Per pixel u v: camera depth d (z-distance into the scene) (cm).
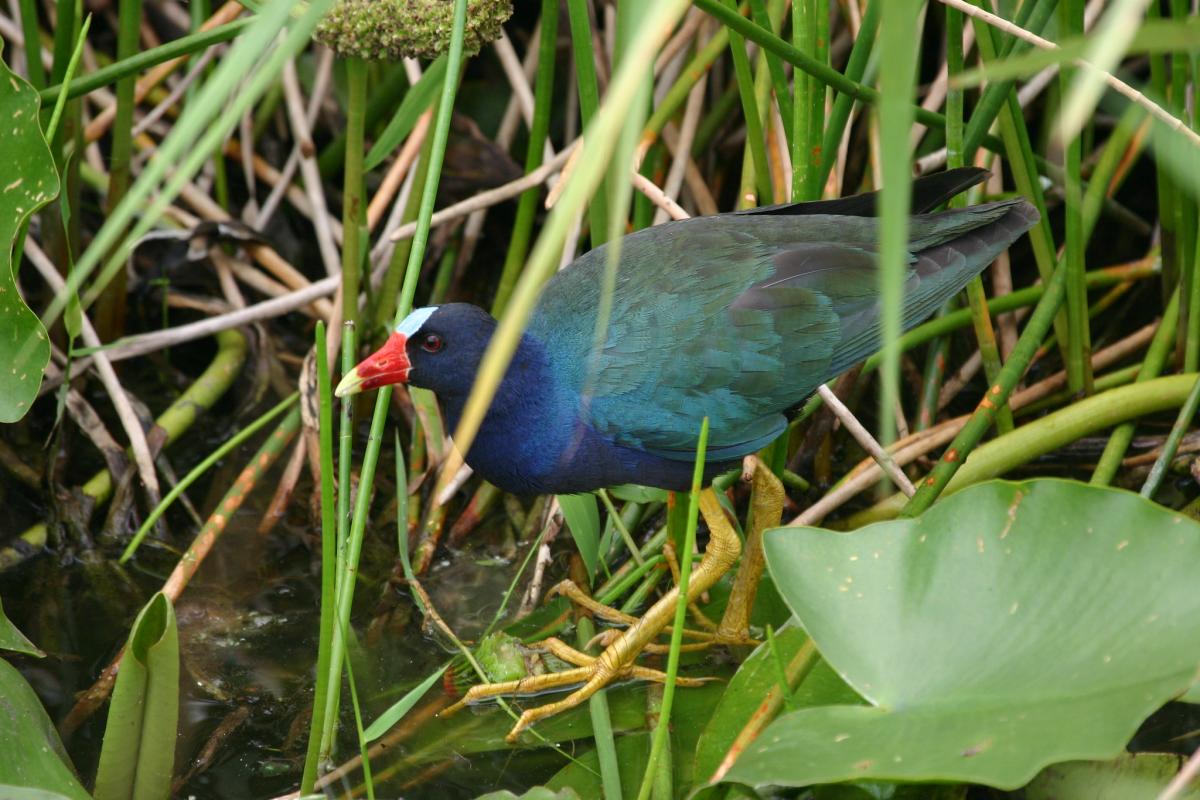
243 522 750
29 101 580
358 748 581
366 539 743
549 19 712
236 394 852
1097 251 911
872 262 603
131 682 480
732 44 626
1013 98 657
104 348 753
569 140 941
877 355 749
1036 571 461
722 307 591
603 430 598
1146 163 923
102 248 319
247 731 592
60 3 696
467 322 592
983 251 608
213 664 638
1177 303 745
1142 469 732
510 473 621
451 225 923
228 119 329
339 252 920
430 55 571
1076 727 406
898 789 504
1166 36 290
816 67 542
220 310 885
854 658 458
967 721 428
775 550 483
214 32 568
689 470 618
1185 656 416
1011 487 475
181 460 798
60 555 716
